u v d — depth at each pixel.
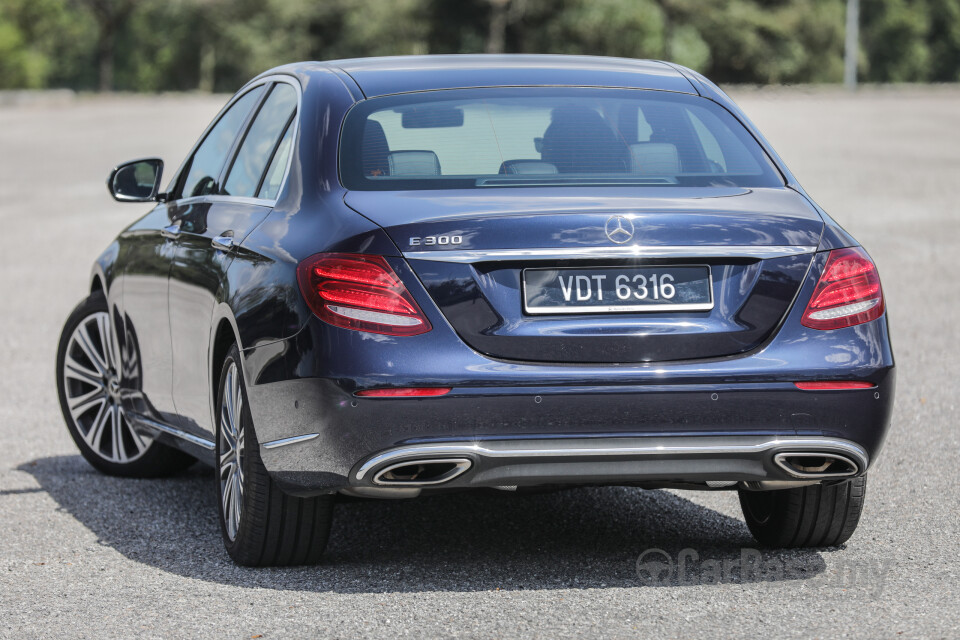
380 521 11.64
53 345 22.06
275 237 9.62
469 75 10.73
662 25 185.50
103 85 185.25
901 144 63.91
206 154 12.52
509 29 187.75
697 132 10.32
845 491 10.11
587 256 8.81
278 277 9.25
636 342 8.82
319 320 8.84
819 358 8.98
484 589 9.41
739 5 190.62
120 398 13.43
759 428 8.91
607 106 10.42
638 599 9.11
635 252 8.84
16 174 55.62
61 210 43.31
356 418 8.70
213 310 10.34
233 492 10.20
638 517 11.73
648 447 8.81
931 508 11.80
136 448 13.72
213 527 11.58
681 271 8.95
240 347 9.55
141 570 10.11
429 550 10.59
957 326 22.31
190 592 9.46
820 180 47.91
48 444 15.34
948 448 14.27
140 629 8.62
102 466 13.87
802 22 194.75
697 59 182.75
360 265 8.82
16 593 9.52
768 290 9.02
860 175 49.53
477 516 11.80
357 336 8.74
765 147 10.44
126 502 12.59
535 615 8.76
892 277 27.77
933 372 18.70
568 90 10.58
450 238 8.80
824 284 9.12
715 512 11.91
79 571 10.11
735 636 8.27
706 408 8.82
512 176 9.64
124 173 13.10
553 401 8.70
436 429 8.70
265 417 9.30
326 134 10.00
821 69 196.75
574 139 10.01
